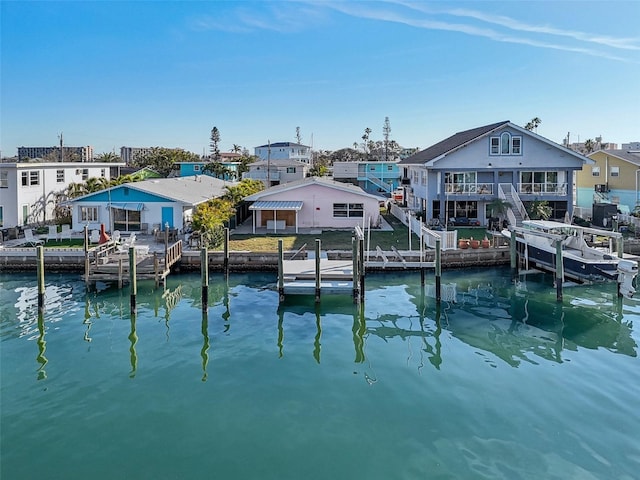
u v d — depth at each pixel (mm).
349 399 12562
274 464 9867
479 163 39312
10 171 36125
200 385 13438
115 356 15469
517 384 13281
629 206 46000
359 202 38531
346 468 9711
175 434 11000
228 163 77062
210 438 10828
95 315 19594
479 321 18844
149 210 34625
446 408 12008
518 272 26016
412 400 12445
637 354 15383
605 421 11281
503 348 16031
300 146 99562
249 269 27109
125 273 23141
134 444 10617
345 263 24812
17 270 27141
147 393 12961
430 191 40188
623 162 46625
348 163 76938
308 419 11586
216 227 30406
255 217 38688
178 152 90188
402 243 31500
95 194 34625
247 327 18219
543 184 39625
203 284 19328
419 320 19047
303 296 22312
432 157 40312
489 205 39781
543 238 25422
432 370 14297
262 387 13305
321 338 17094
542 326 18188
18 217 36500
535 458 9922
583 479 9273
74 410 12062
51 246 29922
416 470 9609
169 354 15633
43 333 17516
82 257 27016
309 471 9633
